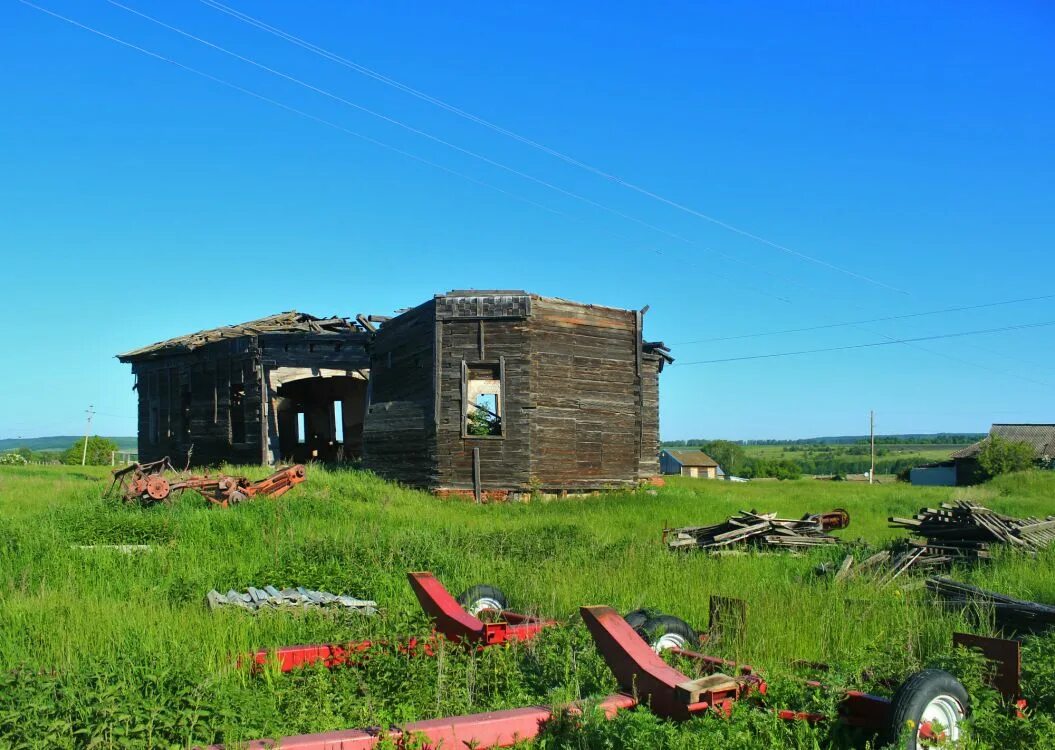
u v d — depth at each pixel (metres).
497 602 10.74
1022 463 69.38
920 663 7.89
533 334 30.36
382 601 11.75
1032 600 12.92
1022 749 6.24
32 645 8.88
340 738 5.64
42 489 27.34
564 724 6.18
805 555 18.19
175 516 19.58
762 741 6.02
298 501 22.28
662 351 40.28
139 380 43.81
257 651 8.09
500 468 29.94
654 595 12.15
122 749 5.64
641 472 38.59
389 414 33.00
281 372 35.03
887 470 143.25
